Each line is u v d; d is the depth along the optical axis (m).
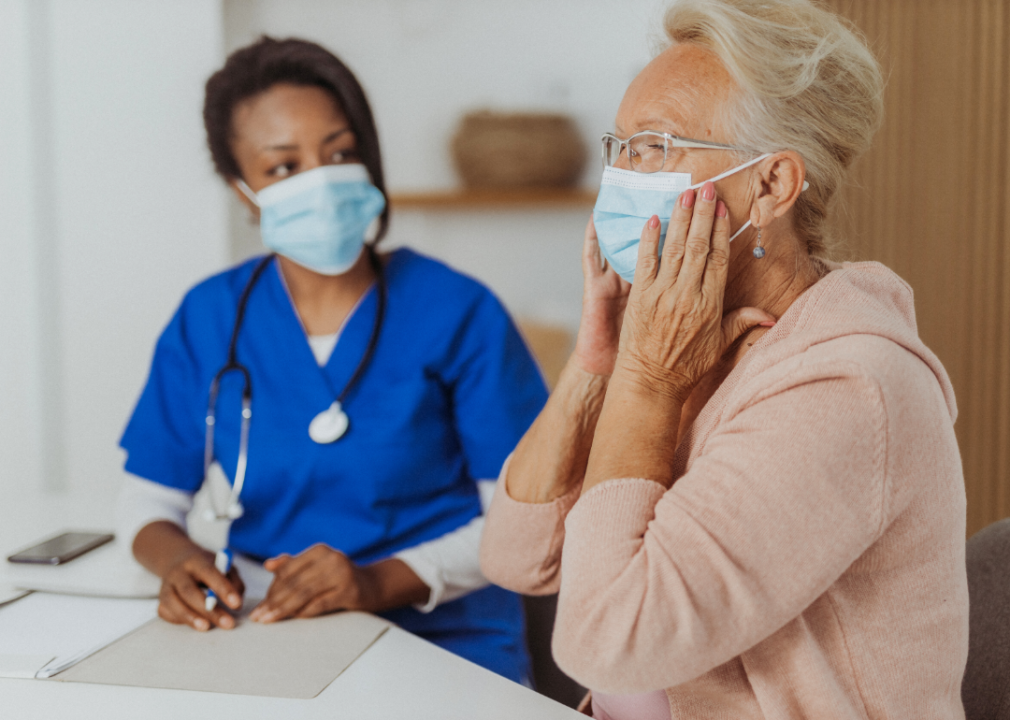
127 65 2.42
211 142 1.40
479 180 2.96
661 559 0.67
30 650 0.96
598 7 3.06
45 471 2.46
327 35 3.04
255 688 0.87
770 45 0.75
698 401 0.85
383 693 0.86
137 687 0.87
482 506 1.41
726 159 0.78
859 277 0.79
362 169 1.33
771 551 0.65
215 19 2.44
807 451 0.66
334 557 1.11
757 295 0.82
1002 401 2.05
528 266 3.19
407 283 1.41
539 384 1.46
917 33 1.98
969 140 2.01
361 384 1.33
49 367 2.46
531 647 1.47
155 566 1.19
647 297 0.76
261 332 1.37
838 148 0.80
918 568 0.72
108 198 2.45
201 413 1.39
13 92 2.34
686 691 0.77
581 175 3.10
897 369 0.69
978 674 0.92
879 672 0.72
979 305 2.04
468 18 3.08
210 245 2.51
